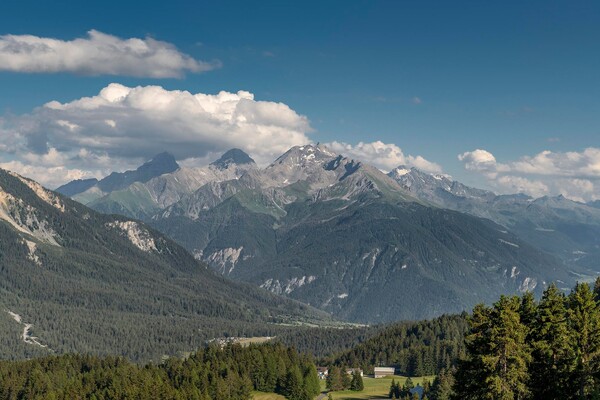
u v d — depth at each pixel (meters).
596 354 88.38
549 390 87.56
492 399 83.44
